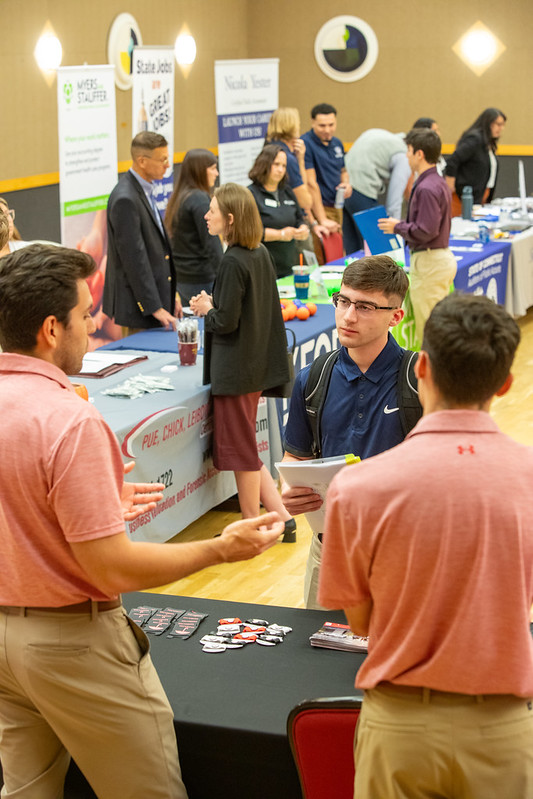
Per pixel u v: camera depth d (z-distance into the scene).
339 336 2.23
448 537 1.29
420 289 5.96
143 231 4.86
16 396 1.53
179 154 10.09
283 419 4.72
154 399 3.91
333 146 8.02
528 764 1.34
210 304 4.28
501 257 7.21
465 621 1.30
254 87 9.20
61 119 6.76
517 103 10.52
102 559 1.49
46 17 7.91
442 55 10.66
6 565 1.56
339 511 1.36
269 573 4.02
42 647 1.57
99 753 1.66
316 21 11.01
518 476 1.32
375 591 1.37
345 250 8.34
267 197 5.90
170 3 9.62
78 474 1.48
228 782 1.88
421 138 5.75
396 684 1.37
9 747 1.74
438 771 1.34
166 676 2.00
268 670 2.02
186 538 4.31
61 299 1.56
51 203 8.28
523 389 6.43
